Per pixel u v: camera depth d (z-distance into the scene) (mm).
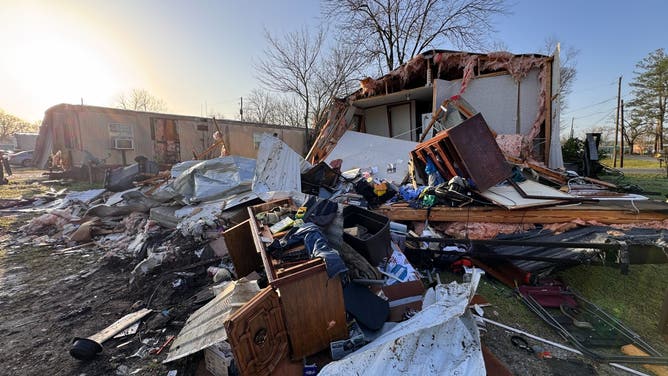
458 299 2340
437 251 4039
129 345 2770
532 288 3494
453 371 1924
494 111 7984
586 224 4305
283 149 6180
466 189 4945
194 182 5969
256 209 4164
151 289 3725
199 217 5105
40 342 2830
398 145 8062
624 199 5047
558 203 4539
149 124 13406
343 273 2361
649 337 2779
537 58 7496
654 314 3158
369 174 7078
